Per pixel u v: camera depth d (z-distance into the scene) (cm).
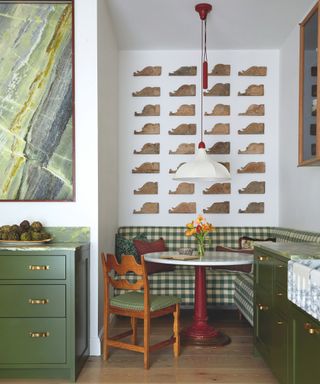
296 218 415
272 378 271
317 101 274
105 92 371
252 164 476
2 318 270
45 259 270
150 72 478
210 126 477
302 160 311
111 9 378
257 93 479
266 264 269
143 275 285
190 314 429
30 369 271
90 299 319
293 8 374
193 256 331
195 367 289
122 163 479
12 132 326
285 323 226
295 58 416
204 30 423
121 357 309
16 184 324
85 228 322
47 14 327
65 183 324
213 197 478
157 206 479
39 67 326
